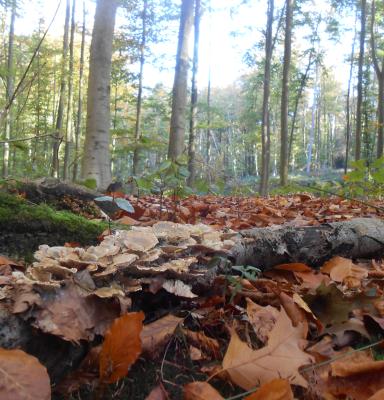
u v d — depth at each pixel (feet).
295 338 5.17
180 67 38.65
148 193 21.52
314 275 8.20
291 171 148.77
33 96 54.80
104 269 5.86
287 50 48.24
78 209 12.40
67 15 57.88
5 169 36.04
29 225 9.15
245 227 13.41
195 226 8.23
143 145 16.97
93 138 25.59
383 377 4.77
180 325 5.79
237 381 4.69
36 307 4.77
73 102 76.69
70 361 4.89
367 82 72.95
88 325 4.94
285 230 8.83
